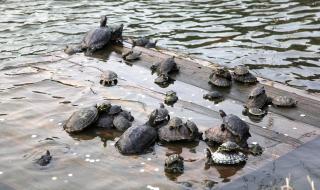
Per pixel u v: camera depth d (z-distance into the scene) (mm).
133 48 15438
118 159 8922
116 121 10125
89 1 22188
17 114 10812
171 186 8023
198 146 9398
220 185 8039
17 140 9656
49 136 9820
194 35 17578
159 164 8734
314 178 8195
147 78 13031
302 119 10492
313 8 20172
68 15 20031
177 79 12891
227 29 18094
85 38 15633
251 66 14859
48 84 12633
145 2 21953
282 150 9148
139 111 10945
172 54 14797
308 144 9359
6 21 19203
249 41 16859
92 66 14000
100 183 8141
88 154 9109
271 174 8352
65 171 8531
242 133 9430
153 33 17828
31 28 18391
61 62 14445
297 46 16250
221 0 21953
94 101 11516
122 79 12961
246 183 8102
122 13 20297
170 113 10836
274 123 10312
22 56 15602
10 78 13102
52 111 10977
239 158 8750
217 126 9727
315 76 14047
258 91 11203
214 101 11523
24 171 8531
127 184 8094
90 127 10180
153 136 9539
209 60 15320
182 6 21188
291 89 12094
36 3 21844
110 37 15711
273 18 19109
